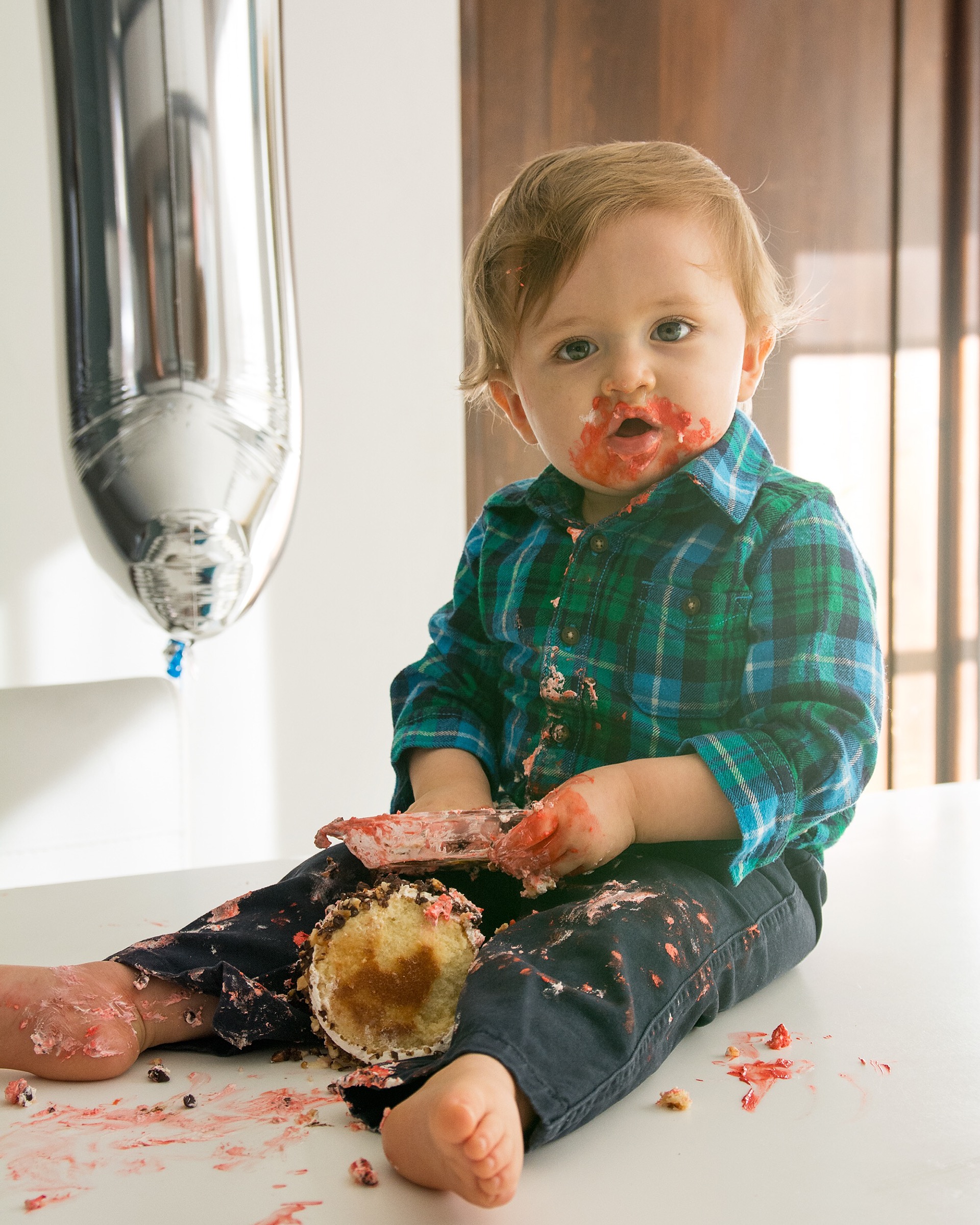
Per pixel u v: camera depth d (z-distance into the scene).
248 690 1.70
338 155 1.70
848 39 2.06
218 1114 0.65
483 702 1.02
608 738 0.89
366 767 1.78
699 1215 0.55
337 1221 0.54
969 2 2.10
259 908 0.81
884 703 0.87
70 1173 0.58
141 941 0.78
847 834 1.21
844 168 2.08
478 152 1.85
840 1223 0.54
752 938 0.78
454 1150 0.52
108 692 1.62
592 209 0.86
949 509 2.21
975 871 1.09
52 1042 0.68
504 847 0.74
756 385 0.98
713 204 0.88
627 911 0.72
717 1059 0.71
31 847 1.60
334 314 1.71
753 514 0.89
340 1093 0.64
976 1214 0.55
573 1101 0.59
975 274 2.14
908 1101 0.66
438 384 1.77
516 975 0.65
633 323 0.85
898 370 2.14
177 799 1.66
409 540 1.78
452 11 1.74
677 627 0.88
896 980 0.84
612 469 0.88
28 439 1.52
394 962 0.71
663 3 1.94
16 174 1.49
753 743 0.79
